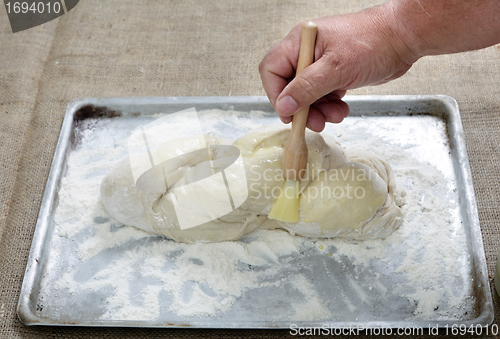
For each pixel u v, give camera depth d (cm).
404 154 103
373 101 106
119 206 96
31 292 93
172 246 97
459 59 114
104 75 116
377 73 91
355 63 88
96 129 106
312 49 87
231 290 93
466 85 111
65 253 96
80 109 107
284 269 95
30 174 105
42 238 96
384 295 93
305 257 96
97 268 95
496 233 98
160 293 93
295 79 87
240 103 107
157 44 119
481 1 85
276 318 91
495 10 85
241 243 96
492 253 97
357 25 89
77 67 117
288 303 92
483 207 100
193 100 107
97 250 96
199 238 96
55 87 114
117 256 96
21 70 117
